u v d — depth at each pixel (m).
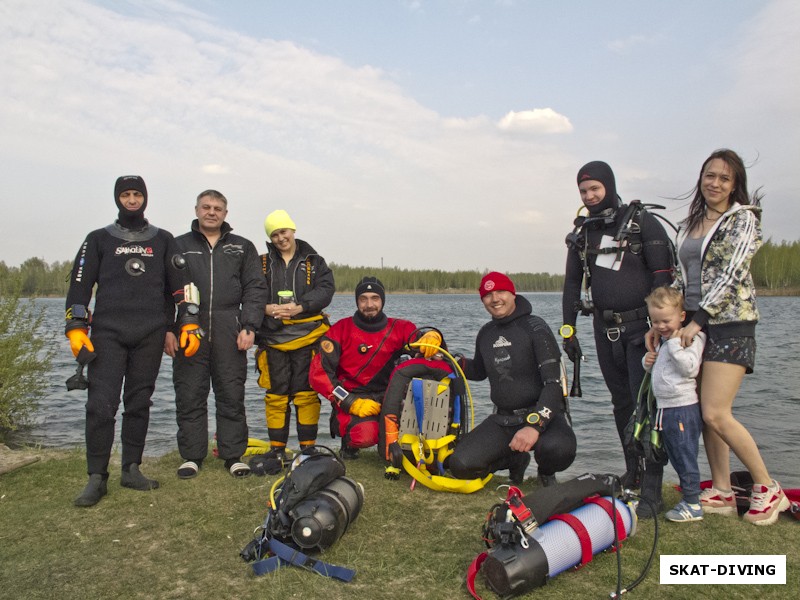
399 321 5.46
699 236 3.98
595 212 4.43
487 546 3.39
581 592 3.04
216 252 5.04
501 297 4.68
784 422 9.37
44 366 9.39
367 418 5.20
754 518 3.82
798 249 95.25
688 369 3.70
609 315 4.32
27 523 4.06
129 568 3.40
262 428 8.97
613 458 7.59
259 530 3.67
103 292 4.44
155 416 9.86
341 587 3.13
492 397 4.86
